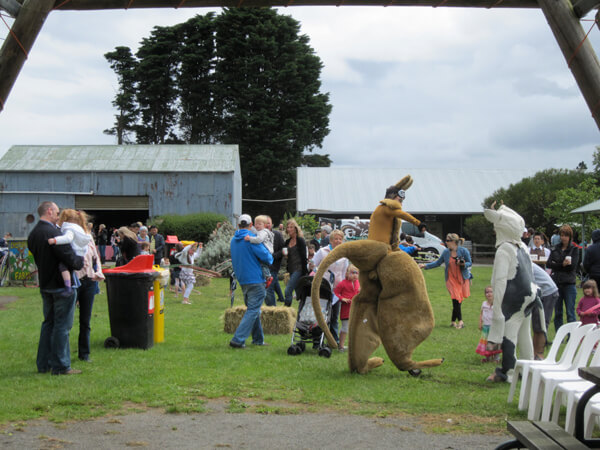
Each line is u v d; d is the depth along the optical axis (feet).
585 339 16.35
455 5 15.83
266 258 27.09
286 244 37.88
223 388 19.48
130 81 178.81
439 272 84.58
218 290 54.80
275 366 22.99
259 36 158.51
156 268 28.50
